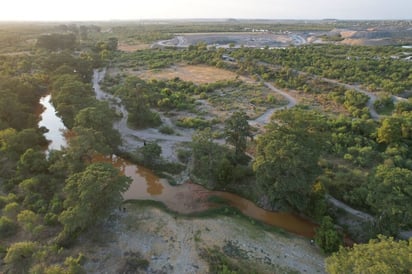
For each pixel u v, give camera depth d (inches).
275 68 4429.1
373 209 1519.4
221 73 4554.6
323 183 1737.2
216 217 1637.6
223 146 2201.0
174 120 2797.7
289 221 1638.8
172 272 1283.2
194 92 3622.0
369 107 2967.5
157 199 1795.0
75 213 1312.7
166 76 4377.5
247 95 3501.5
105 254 1352.1
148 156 2097.7
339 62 4451.3
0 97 2417.6
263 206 1734.7
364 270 919.7
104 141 2016.5
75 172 1712.6
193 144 1932.8
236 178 1897.1
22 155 1886.1
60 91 2618.1
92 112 2075.5
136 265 1300.4
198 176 1972.2
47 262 1270.9
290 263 1350.9
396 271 891.4
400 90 3289.9
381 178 1337.4
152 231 1515.7
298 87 3663.9
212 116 2906.0
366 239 1456.7
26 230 1421.0
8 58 4653.1
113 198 1419.8
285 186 1507.1
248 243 1459.2
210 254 1374.3
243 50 5403.5
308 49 5738.2
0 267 1240.2
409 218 1283.2
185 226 1560.0
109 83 3932.1
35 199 1627.7
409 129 2233.0
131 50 6737.2
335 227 1488.7
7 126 2256.4
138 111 2655.0
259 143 1640.0
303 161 1476.4
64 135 2652.6
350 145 2193.7
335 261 1047.0
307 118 1744.6
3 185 1766.7
